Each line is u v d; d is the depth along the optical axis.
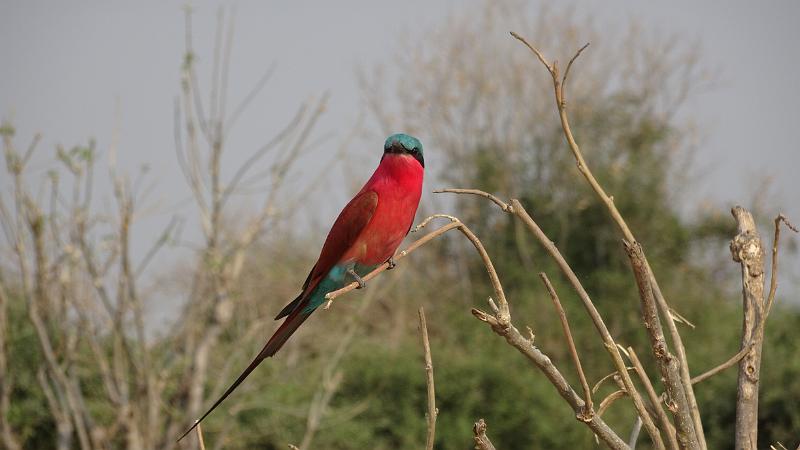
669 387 3.36
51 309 11.57
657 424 3.55
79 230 11.18
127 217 11.23
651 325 3.38
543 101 23.09
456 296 20.62
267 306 15.55
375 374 15.55
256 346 13.96
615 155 22.34
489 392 15.88
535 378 16.47
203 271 12.50
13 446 11.99
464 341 18.27
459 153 23.16
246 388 13.59
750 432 3.61
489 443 3.51
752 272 3.78
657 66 22.77
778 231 3.71
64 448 11.76
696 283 20.72
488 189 22.45
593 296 19.36
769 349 15.62
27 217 11.05
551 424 15.62
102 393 12.53
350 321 15.62
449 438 15.34
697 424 3.42
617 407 15.68
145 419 11.83
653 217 21.12
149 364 11.80
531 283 20.06
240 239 12.23
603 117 22.48
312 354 16.73
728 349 17.41
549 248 3.40
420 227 3.71
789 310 17.09
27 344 12.67
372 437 15.16
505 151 22.80
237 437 13.49
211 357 13.72
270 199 12.25
